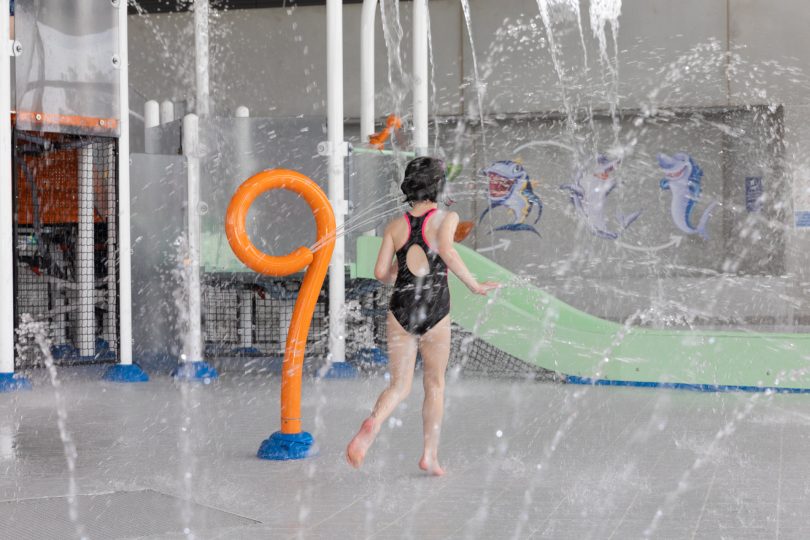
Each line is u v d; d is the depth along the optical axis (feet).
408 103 44.09
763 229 41.96
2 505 9.18
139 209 21.76
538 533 8.10
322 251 11.68
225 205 22.13
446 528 8.28
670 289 42.22
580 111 43.50
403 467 11.00
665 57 42.86
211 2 44.86
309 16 44.70
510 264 44.34
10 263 18.78
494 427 13.84
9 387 18.45
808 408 15.83
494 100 43.93
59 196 25.62
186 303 21.16
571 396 17.38
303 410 15.66
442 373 10.52
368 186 21.09
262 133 22.13
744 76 42.29
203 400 17.22
